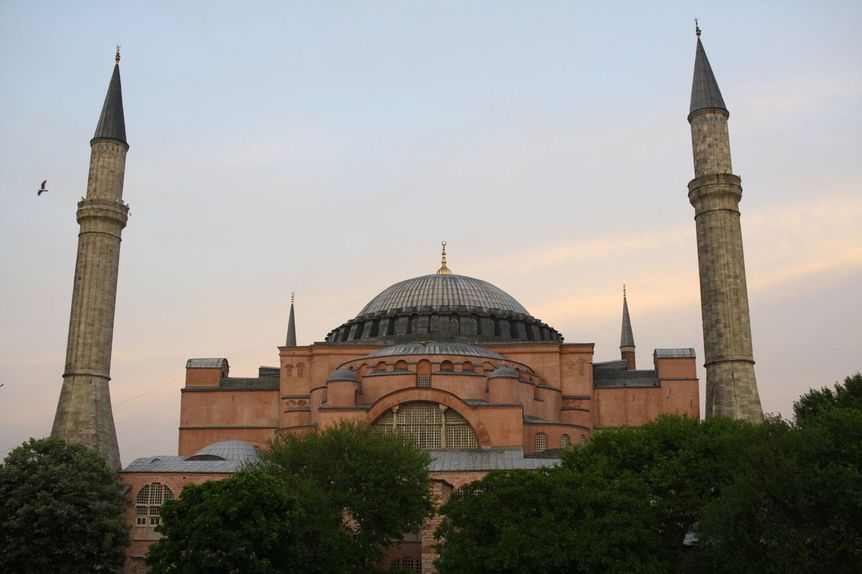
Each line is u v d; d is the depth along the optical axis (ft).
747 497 183.52
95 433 286.05
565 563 179.52
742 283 298.35
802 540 178.09
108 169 314.14
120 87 328.70
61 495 228.63
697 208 308.81
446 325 346.13
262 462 233.35
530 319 366.02
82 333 295.07
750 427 213.05
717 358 291.58
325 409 282.97
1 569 219.20
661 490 214.07
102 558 229.66
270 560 181.27
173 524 185.78
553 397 316.60
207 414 331.57
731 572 189.88
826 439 189.67
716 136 313.94
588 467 219.00
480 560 185.16
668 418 233.96
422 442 281.13
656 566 188.75
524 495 192.44
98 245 304.91
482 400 295.28
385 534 222.69
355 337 361.51
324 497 206.59
